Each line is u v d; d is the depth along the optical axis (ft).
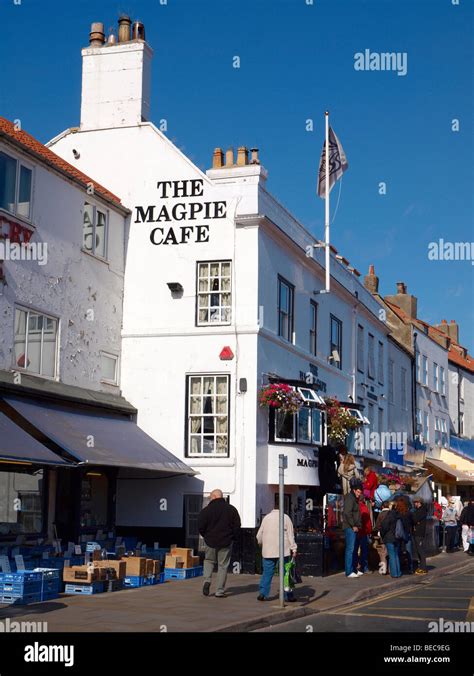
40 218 57.62
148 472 65.67
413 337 130.62
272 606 43.96
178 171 68.44
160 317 67.31
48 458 48.62
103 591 48.91
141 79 70.54
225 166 67.67
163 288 67.56
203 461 64.54
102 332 65.16
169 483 65.21
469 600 49.96
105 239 66.39
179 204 68.08
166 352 66.80
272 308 68.90
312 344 80.43
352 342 94.43
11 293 54.08
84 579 47.65
